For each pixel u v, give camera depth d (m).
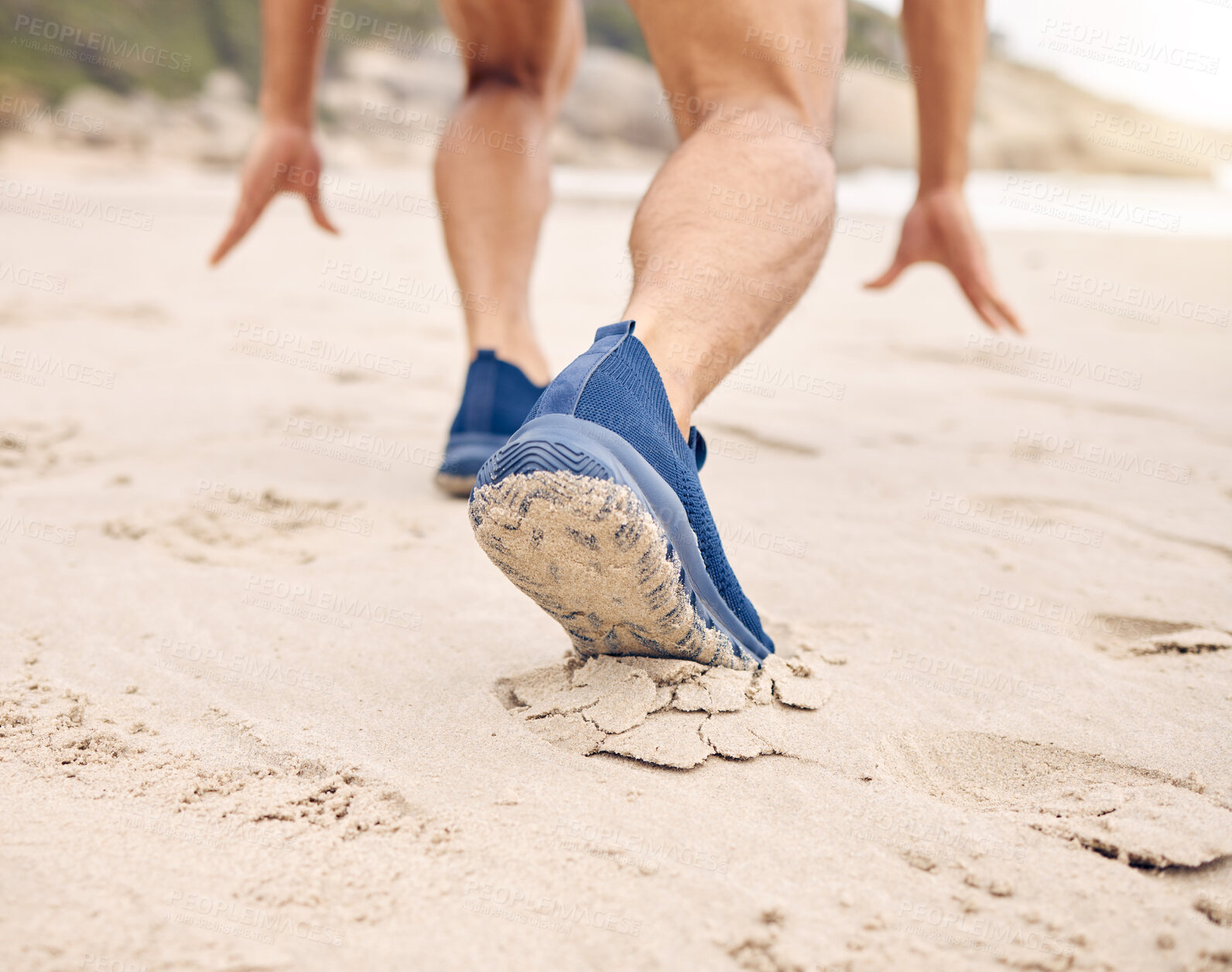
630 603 1.14
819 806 1.06
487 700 1.30
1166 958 0.82
